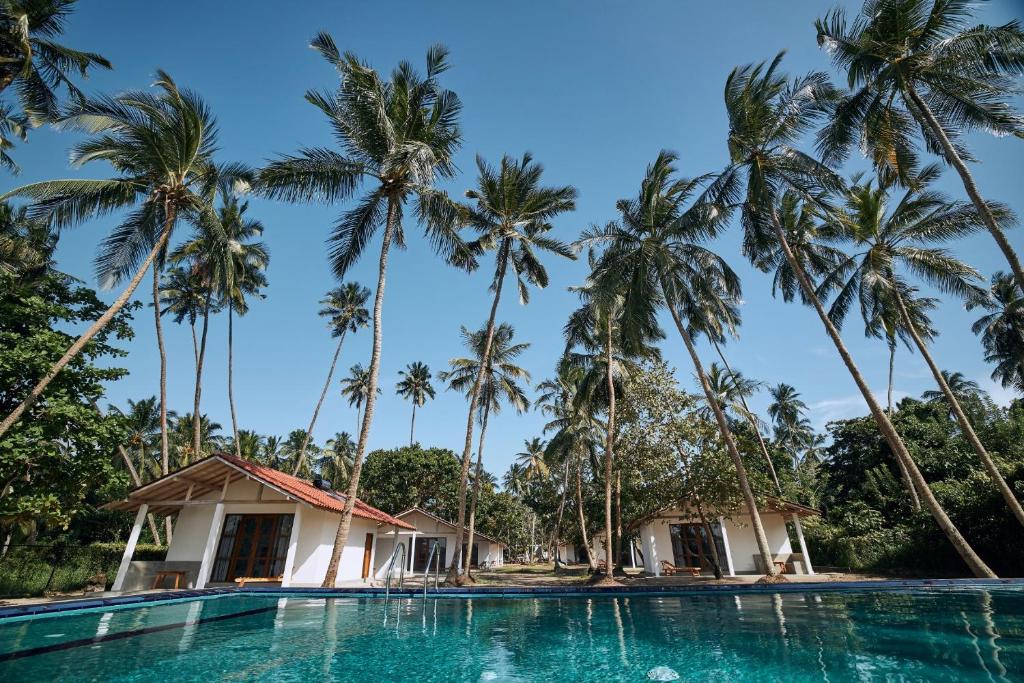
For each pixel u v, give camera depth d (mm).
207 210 14680
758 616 8352
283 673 5402
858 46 12477
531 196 18656
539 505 50656
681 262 17781
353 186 14508
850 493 29266
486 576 26391
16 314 12539
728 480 17734
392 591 11578
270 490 16250
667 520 23562
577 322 21578
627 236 17984
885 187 17594
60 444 12352
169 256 22734
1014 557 15352
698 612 8969
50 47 13430
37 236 16578
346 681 5094
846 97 14188
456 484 41719
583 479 36375
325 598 11570
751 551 22844
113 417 13508
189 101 13859
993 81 11844
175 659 6004
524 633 7457
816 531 24641
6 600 11320
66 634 7406
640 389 20172
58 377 12867
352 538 19172
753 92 15492
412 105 14695
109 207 13789
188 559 15930
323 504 15625
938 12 11602
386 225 14664
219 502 15031
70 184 12609
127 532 34219
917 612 8102
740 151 15875
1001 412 23562
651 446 19125
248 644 6879
